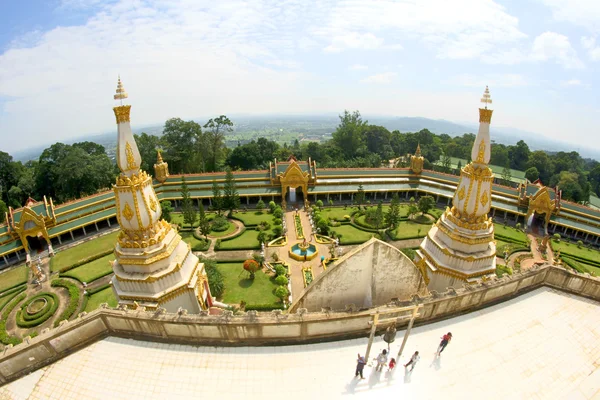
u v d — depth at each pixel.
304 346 19.95
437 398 17.02
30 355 19.20
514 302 24.22
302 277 56.84
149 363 19.36
